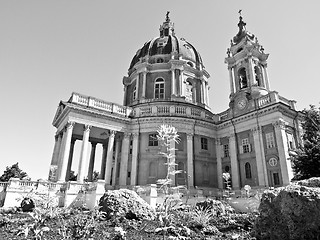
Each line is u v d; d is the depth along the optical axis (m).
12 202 18.28
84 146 27.22
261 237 6.41
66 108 28.05
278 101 27.02
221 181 30.89
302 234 5.52
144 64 39.12
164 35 47.66
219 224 10.50
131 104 38.16
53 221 10.16
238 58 35.28
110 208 10.97
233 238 7.83
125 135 30.81
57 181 24.58
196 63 42.69
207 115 34.75
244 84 34.75
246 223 10.04
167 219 8.23
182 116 31.81
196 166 30.47
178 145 30.88
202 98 40.06
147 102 35.47
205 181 30.59
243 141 29.98
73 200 20.31
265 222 6.42
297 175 19.47
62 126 30.05
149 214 11.23
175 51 41.00
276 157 25.55
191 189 27.09
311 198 5.64
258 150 27.31
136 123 31.33
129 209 11.13
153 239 7.62
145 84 38.44
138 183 29.03
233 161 29.97
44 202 10.31
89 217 10.32
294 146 26.52
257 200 17.47
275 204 6.31
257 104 28.86
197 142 31.73
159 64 39.47
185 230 8.53
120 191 12.12
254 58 33.91
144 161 29.97
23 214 13.62
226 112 33.53
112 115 29.91
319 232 5.34
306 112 22.91
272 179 25.47
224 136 32.25
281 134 25.45
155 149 30.28
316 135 20.73
